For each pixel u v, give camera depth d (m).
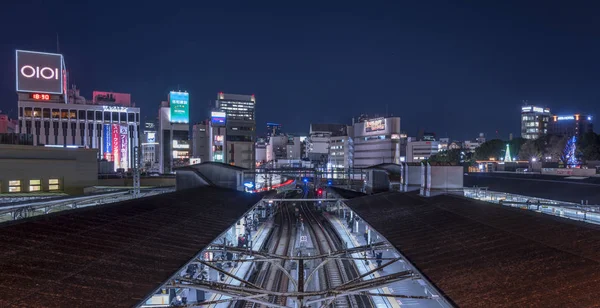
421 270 12.25
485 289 9.71
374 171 42.56
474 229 15.57
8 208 20.47
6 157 33.97
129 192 32.56
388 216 23.61
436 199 25.41
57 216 14.79
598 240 11.14
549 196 37.91
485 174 59.56
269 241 41.69
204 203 25.92
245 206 28.73
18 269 9.39
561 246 11.34
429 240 15.69
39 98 121.62
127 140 133.12
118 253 12.22
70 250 11.48
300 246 36.53
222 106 193.38
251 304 22.30
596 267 9.35
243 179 40.28
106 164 65.31
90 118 128.00
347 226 48.41
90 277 9.91
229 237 34.69
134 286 9.98
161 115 138.25
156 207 21.22
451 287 10.40
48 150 36.97
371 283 13.42
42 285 8.85
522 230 13.90
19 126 118.75
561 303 8.13
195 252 14.37
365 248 19.58
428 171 27.83
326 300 13.18
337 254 19.62
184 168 38.66
